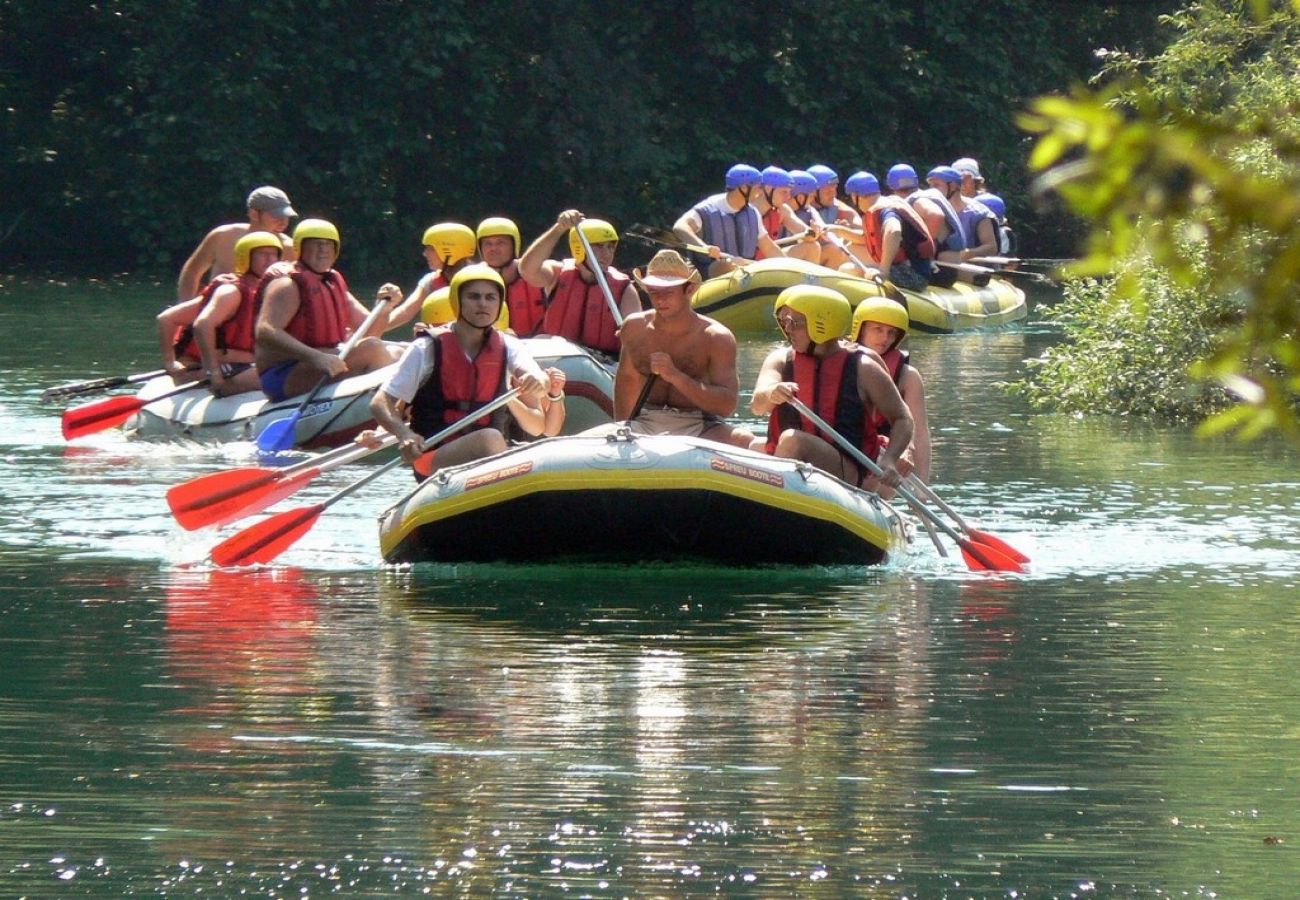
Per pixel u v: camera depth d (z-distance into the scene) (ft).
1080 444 111.75
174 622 63.87
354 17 290.35
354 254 294.87
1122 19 345.10
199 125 280.51
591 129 302.04
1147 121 14.02
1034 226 327.88
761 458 73.05
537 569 74.18
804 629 63.21
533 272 119.14
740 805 43.88
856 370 78.13
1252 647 60.44
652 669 57.31
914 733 50.14
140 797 44.55
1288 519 85.05
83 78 301.84
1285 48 134.10
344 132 287.69
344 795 44.68
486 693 54.29
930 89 316.60
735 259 193.06
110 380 122.72
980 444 111.75
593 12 305.53
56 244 299.38
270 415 112.47
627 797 44.47
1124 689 55.01
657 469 71.15
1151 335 127.65
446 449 77.77
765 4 311.47
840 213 224.74
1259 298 13.85
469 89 294.66
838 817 42.96
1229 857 40.14
